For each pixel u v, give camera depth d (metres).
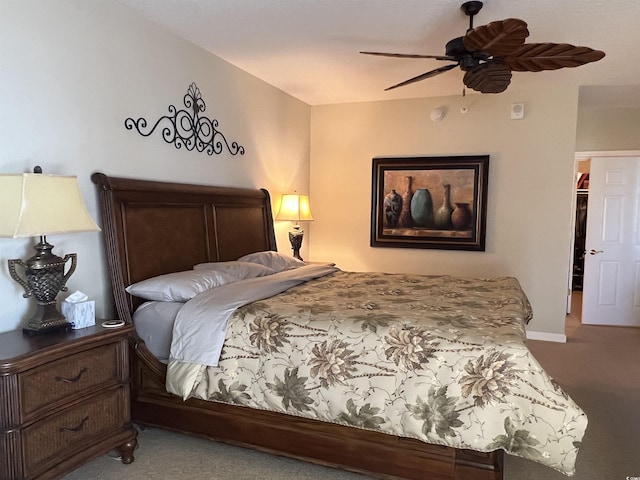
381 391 2.02
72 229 2.07
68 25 2.45
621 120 5.34
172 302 2.64
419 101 4.95
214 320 2.36
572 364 3.96
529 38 3.15
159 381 2.51
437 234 4.93
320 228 5.44
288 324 2.25
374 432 2.11
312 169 5.42
